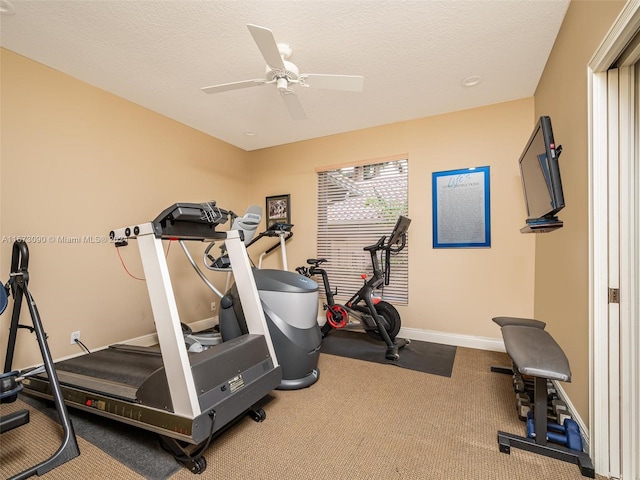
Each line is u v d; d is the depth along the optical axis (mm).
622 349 1368
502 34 2066
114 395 1674
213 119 3457
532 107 2906
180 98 2973
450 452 1532
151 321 3195
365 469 1416
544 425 1517
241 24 1969
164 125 3367
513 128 2975
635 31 1160
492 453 1523
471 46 2193
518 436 1602
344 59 2344
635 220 1360
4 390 1414
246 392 1687
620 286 1376
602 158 1415
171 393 1452
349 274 3814
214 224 1848
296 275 2479
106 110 2836
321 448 1566
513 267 2977
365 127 3672
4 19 1922
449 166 3242
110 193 2871
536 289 2805
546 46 2193
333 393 2160
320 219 4023
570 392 1794
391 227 3564
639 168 1354
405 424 1775
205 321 3855
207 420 1431
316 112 3264
